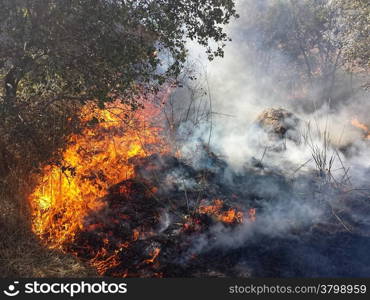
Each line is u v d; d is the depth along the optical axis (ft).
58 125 17.26
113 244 15.93
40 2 14.16
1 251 14.10
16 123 15.61
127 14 14.99
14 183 16.42
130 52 15.14
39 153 16.70
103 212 17.16
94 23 14.69
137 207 17.40
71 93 16.19
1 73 16.56
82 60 15.17
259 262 15.87
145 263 15.23
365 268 15.92
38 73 15.17
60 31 14.62
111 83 15.65
